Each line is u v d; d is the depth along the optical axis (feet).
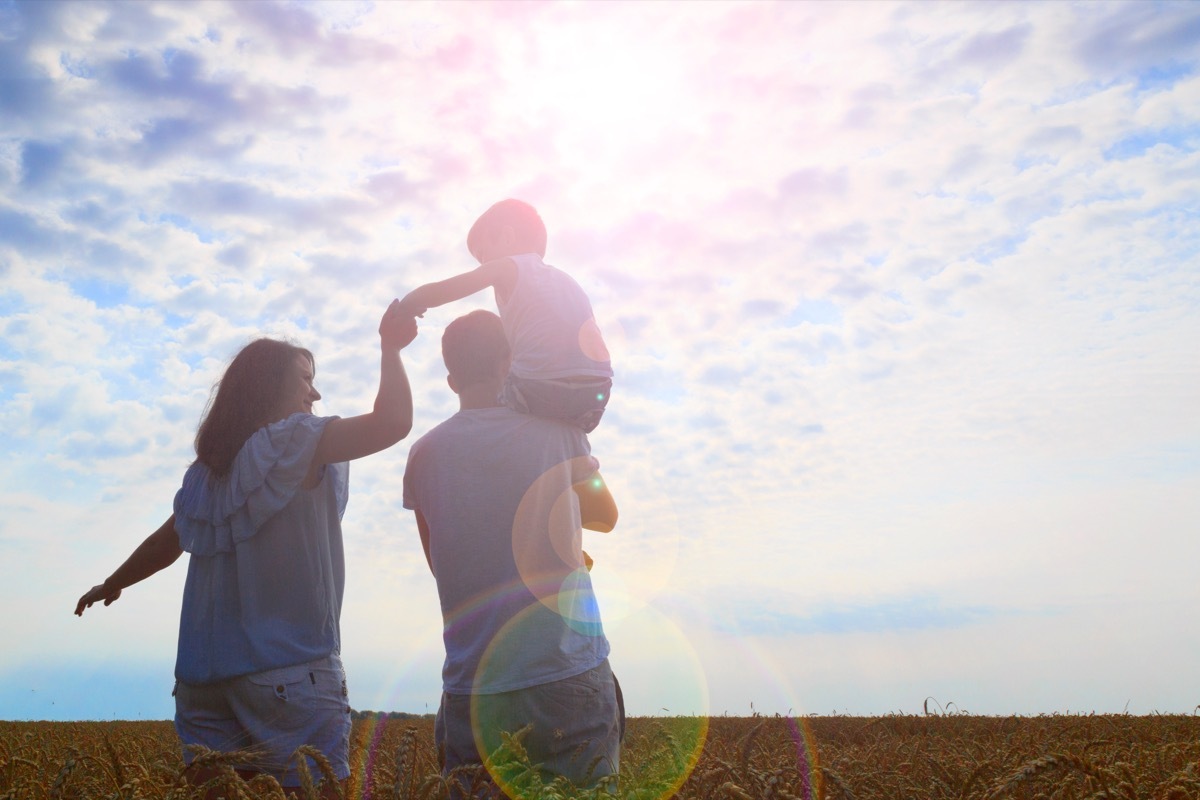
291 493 11.72
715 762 9.77
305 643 11.71
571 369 12.42
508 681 11.13
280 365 12.64
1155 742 21.13
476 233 14.33
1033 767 8.09
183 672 11.62
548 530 11.85
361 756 12.58
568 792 9.30
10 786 10.73
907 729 24.44
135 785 9.11
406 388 12.01
